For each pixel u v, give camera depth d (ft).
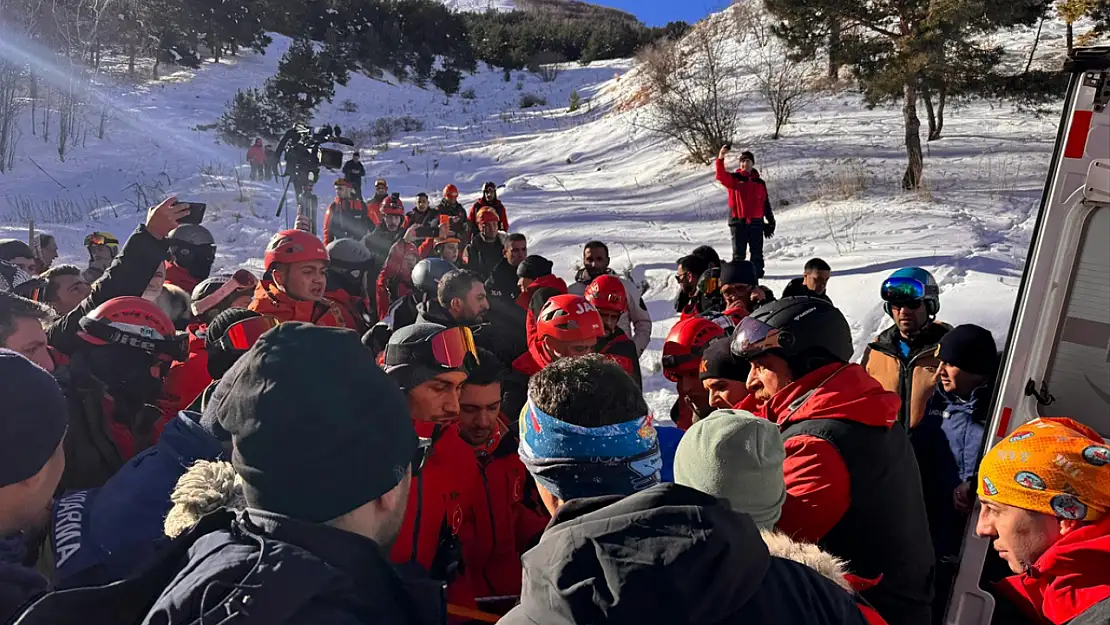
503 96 152.97
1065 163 8.23
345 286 17.43
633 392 5.26
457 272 13.44
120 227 47.93
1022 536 6.05
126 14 110.32
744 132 66.03
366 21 171.94
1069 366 8.48
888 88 43.62
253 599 3.72
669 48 88.74
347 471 4.12
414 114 131.34
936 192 44.34
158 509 6.07
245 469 4.16
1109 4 41.27
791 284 19.19
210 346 9.51
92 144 72.08
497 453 8.09
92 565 5.37
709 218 51.37
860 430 6.74
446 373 7.72
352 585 3.98
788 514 6.64
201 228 15.89
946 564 9.57
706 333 11.89
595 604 3.60
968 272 27.14
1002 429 8.80
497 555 7.50
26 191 57.36
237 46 138.21
